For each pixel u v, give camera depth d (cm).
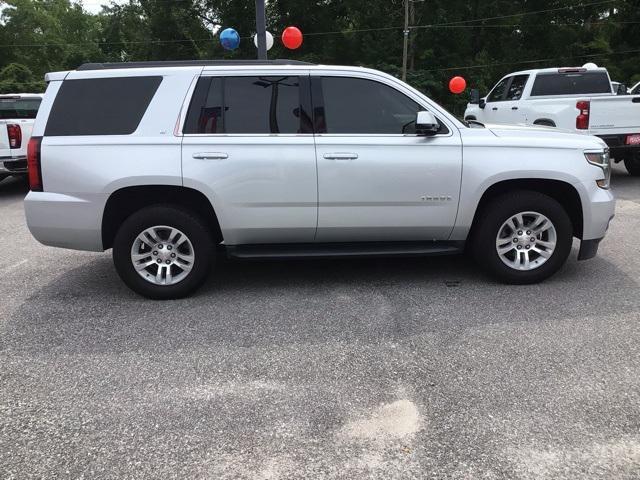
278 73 451
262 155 441
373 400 305
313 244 477
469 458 256
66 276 541
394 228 465
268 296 470
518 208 464
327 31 4250
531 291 466
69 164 434
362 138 448
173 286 460
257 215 451
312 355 359
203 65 454
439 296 460
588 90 1079
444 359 349
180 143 436
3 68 5903
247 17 4203
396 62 4219
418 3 4228
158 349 373
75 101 443
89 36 7188
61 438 277
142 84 444
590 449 260
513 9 4250
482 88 4084
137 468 254
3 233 741
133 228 448
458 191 457
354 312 430
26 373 344
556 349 358
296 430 279
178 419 291
